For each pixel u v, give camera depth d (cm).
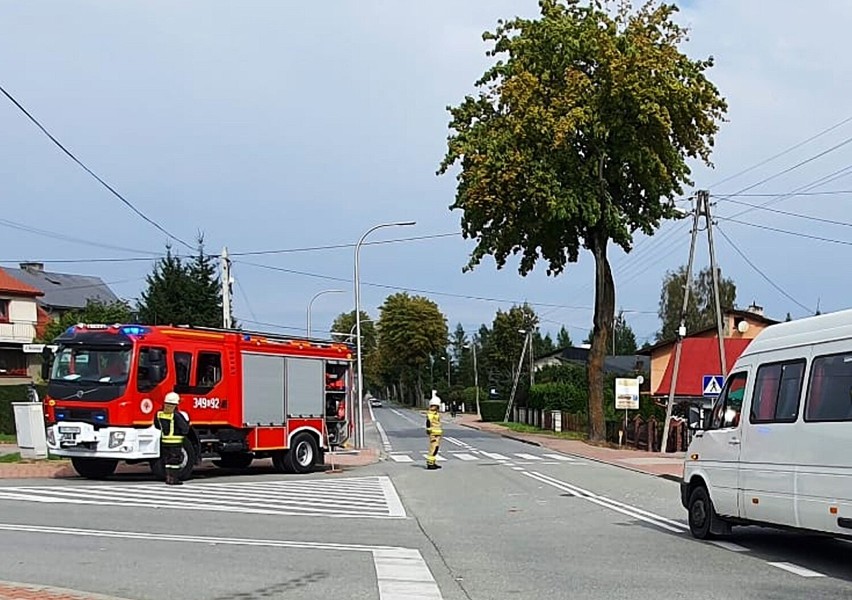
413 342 12538
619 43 3794
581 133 3866
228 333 2389
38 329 6175
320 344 2716
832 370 1073
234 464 2741
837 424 1045
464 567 1070
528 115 3775
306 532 1366
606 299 4309
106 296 7856
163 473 2259
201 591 916
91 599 840
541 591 930
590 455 3531
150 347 2167
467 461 3272
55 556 1114
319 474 2598
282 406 2552
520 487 2225
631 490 2164
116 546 1196
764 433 1177
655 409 4803
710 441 1302
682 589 942
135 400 2134
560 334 14350
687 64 3831
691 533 1359
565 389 6247
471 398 10788
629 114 3822
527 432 5750
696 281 9706
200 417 2288
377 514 1625
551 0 4041
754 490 1190
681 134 3897
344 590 924
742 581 989
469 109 4175
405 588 937
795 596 906
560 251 4400
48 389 2172
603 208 4006
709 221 3419
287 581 970
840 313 1091
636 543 1281
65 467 2486
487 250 4153
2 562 1071
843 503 1027
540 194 3838
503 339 9888
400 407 13612
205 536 1305
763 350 1223
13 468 2448
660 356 6369
